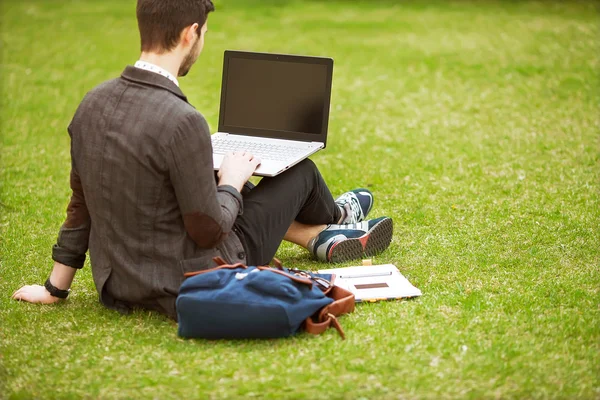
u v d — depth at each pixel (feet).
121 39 55.42
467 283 17.57
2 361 14.14
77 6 71.31
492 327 15.08
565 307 16.22
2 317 15.97
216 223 14.61
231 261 15.53
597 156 27.58
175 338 14.85
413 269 18.52
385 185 25.50
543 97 36.94
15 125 33.83
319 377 13.26
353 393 12.79
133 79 14.73
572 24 56.70
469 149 29.25
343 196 20.31
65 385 13.30
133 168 14.40
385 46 51.19
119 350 14.46
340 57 48.21
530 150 28.81
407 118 34.58
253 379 13.28
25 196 24.70
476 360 13.76
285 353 14.06
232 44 52.37
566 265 18.60
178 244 14.98
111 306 16.03
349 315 15.69
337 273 17.80
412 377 13.24
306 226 19.10
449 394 12.75
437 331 14.92
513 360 13.83
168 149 14.25
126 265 15.01
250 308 14.14
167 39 14.69
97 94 14.90
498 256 19.22
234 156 16.07
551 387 12.92
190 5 14.70
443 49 49.47
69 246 16.40
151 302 15.47
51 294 16.66
